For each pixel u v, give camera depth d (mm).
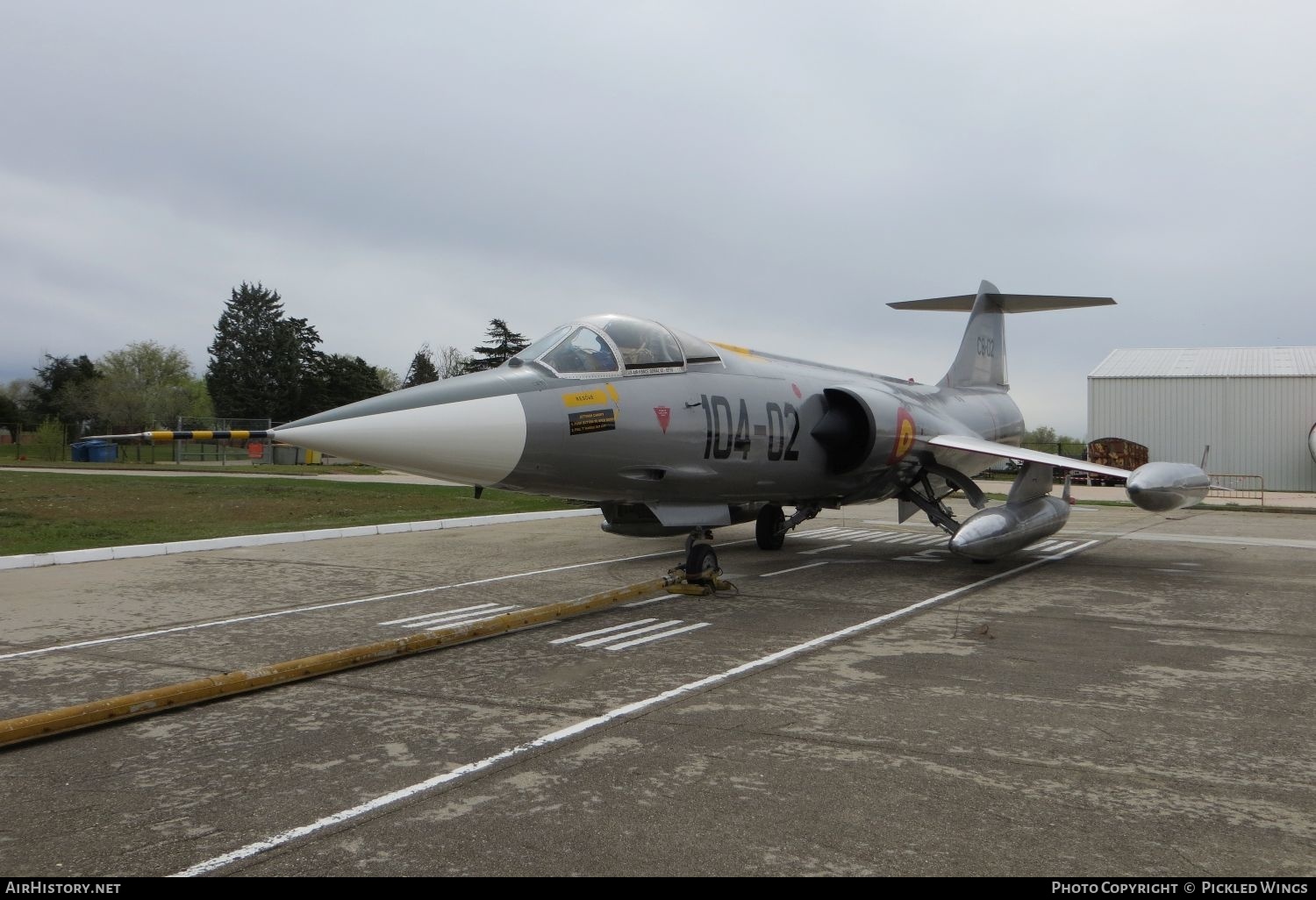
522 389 7793
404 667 6258
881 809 3703
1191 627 7723
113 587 9875
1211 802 3789
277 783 4031
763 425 9891
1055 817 3627
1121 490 34562
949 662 6371
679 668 6191
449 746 4527
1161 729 4801
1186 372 38188
